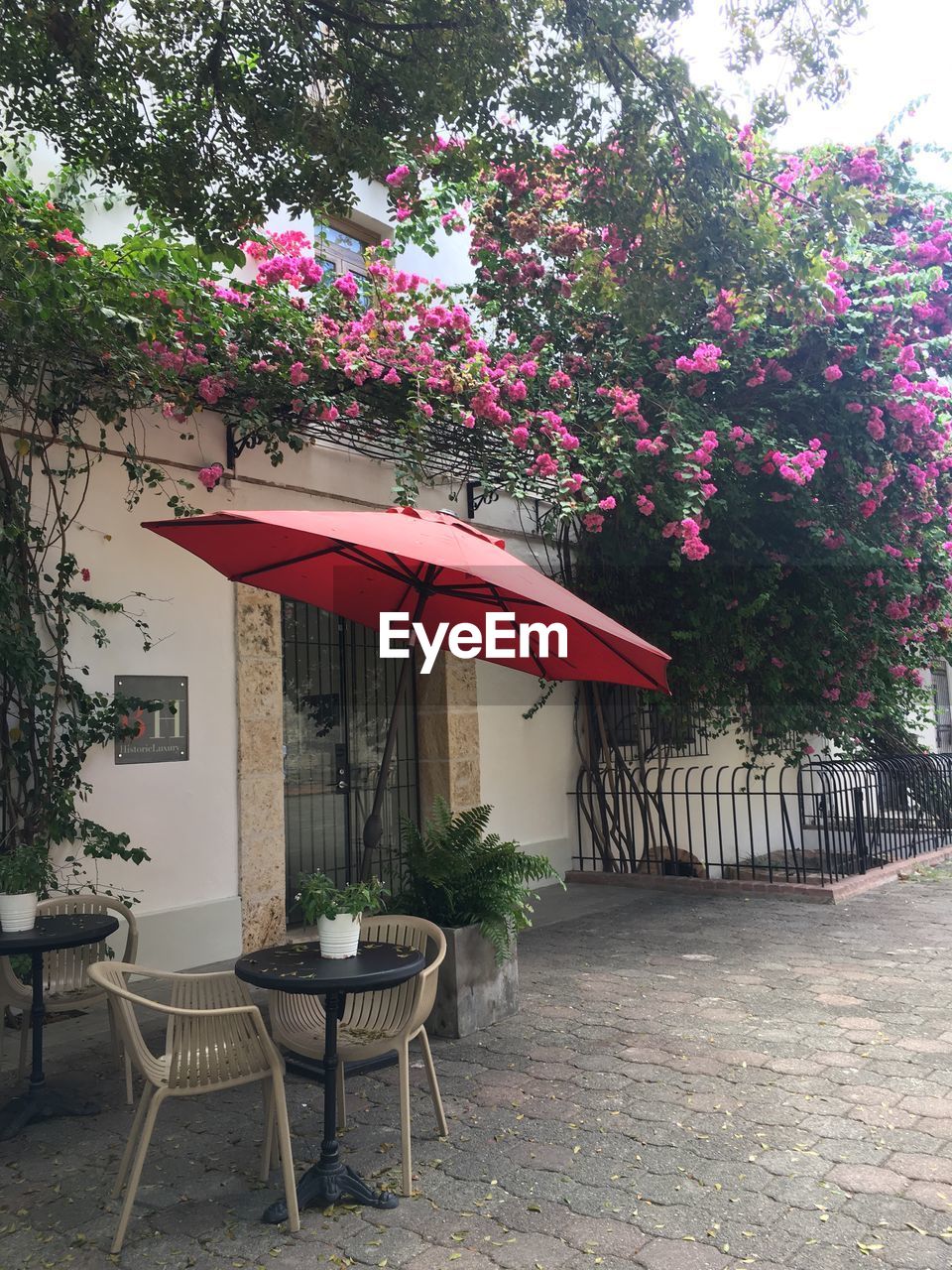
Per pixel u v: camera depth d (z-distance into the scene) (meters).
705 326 7.45
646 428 7.07
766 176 5.63
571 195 6.73
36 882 4.08
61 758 5.52
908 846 10.48
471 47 4.58
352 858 8.00
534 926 7.46
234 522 3.59
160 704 5.88
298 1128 3.77
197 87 4.62
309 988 3.03
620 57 4.70
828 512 7.79
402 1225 2.99
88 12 4.31
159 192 4.67
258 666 6.86
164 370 5.48
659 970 6.02
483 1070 4.35
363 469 7.90
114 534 6.11
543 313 7.80
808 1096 3.93
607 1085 4.12
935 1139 3.50
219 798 6.56
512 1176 3.30
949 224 7.53
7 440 5.53
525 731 9.45
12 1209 3.16
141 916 6.01
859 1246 2.79
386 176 5.31
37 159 6.04
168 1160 3.51
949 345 7.42
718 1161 3.38
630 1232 2.91
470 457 7.59
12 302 4.38
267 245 6.14
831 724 9.51
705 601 8.88
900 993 5.36
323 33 4.80
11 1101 3.94
